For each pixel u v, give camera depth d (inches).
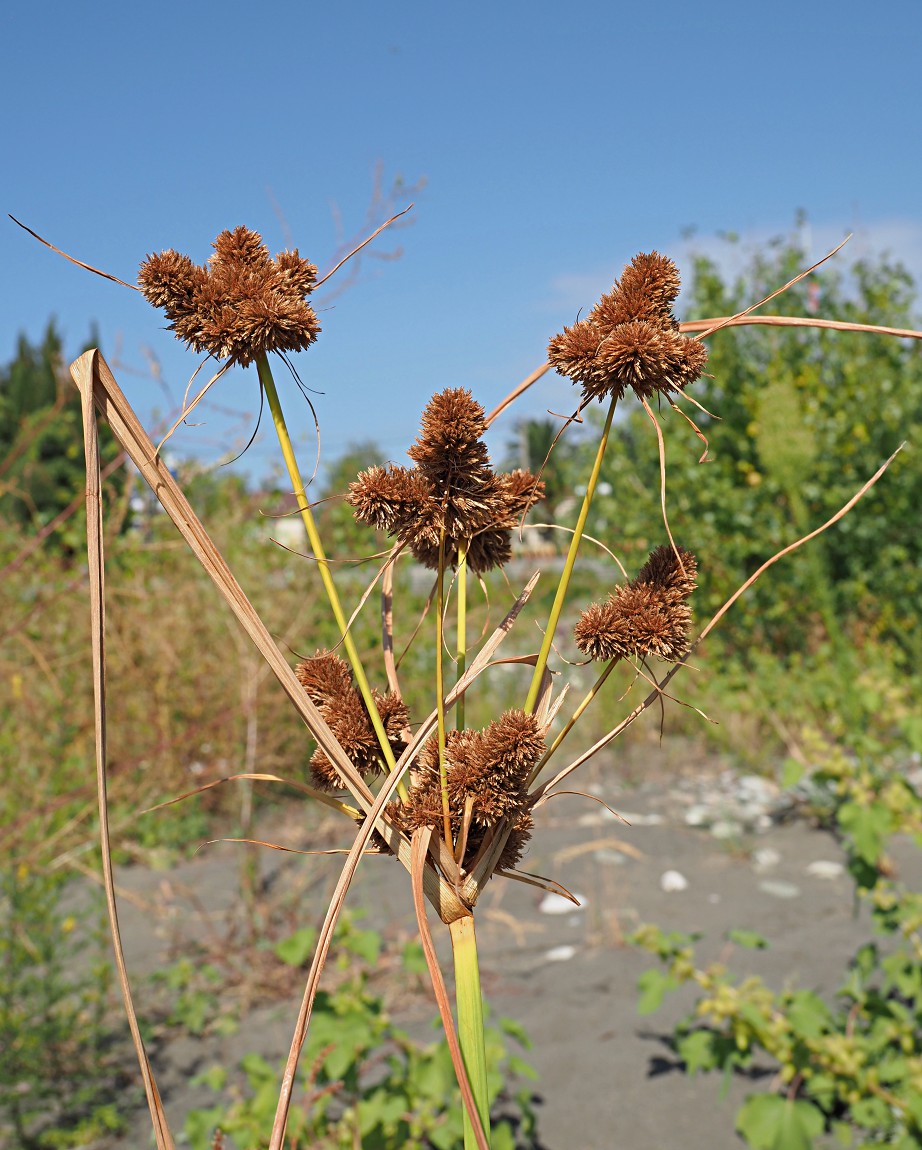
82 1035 140.3
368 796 39.3
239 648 232.1
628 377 37.8
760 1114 104.2
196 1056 147.4
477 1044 38.6
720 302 374.0
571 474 364.2
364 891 204.4
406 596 260.1
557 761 295.4
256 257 40.6
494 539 44.1
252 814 252.7
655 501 346.0
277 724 241.8
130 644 236.5
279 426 39.4
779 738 287.6
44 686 215.0
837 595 340.2
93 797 178.4
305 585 257.0
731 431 351.9
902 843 211.9
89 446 35.5
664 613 41.6
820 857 212.7
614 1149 116.5
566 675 50.1
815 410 344.2
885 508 342.3
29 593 235.8
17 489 221.8
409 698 252.1
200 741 235.5
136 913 196.1
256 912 189.0
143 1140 127.3
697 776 277.4
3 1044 133.6
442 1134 101.4
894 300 375.2
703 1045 117.6
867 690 148.3
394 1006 158.2
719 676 310.2
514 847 40.9
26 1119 130.2
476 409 40.6
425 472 40.8
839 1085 110.5
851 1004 137.3
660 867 210.4
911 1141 102.2
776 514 334.3
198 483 272.4
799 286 372.8
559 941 175.6
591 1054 138.0
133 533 256.5
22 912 139.1
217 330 37.4
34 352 730.2
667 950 122.7
